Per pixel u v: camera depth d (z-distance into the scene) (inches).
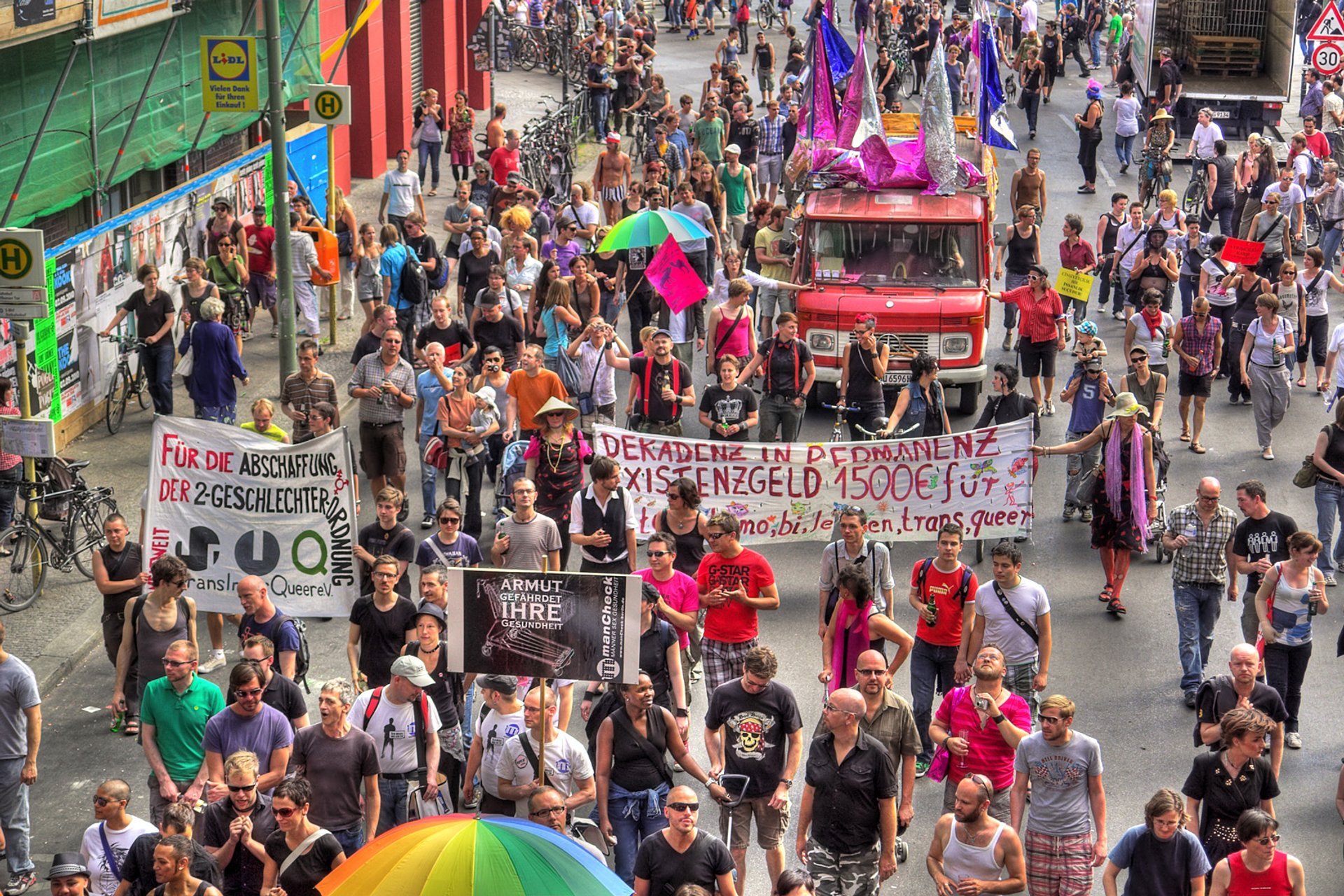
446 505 682.2
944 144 1087.6
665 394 823.7
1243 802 523.8
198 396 947.3
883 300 1027.9
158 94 1183.6
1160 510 844.0
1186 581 693.3
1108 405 864.3
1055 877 511.5
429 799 538.0
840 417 896.9
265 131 1446.9
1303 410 1074.1
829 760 497.0
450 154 1684.3
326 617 745.0
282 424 1019.9
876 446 796.0
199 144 1247.5
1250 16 1881.2
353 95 1726.1
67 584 813.2
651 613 570.6
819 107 1273.4
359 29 1699.1
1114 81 2289.6
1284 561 671.8
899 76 2287.2
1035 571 837.8
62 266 978.1
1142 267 1123.3
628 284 1123.3
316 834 479.5
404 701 542.0
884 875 505.4
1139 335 991.6
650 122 1857.8
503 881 366.9
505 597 443.2
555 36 2348.7
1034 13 2429.9
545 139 1672.0
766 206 1177.4
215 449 716.0
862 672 517.3
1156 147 1592.0
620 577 440.1
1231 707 565.9
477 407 836.6
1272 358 959.0
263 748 534.3
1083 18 2527.1
